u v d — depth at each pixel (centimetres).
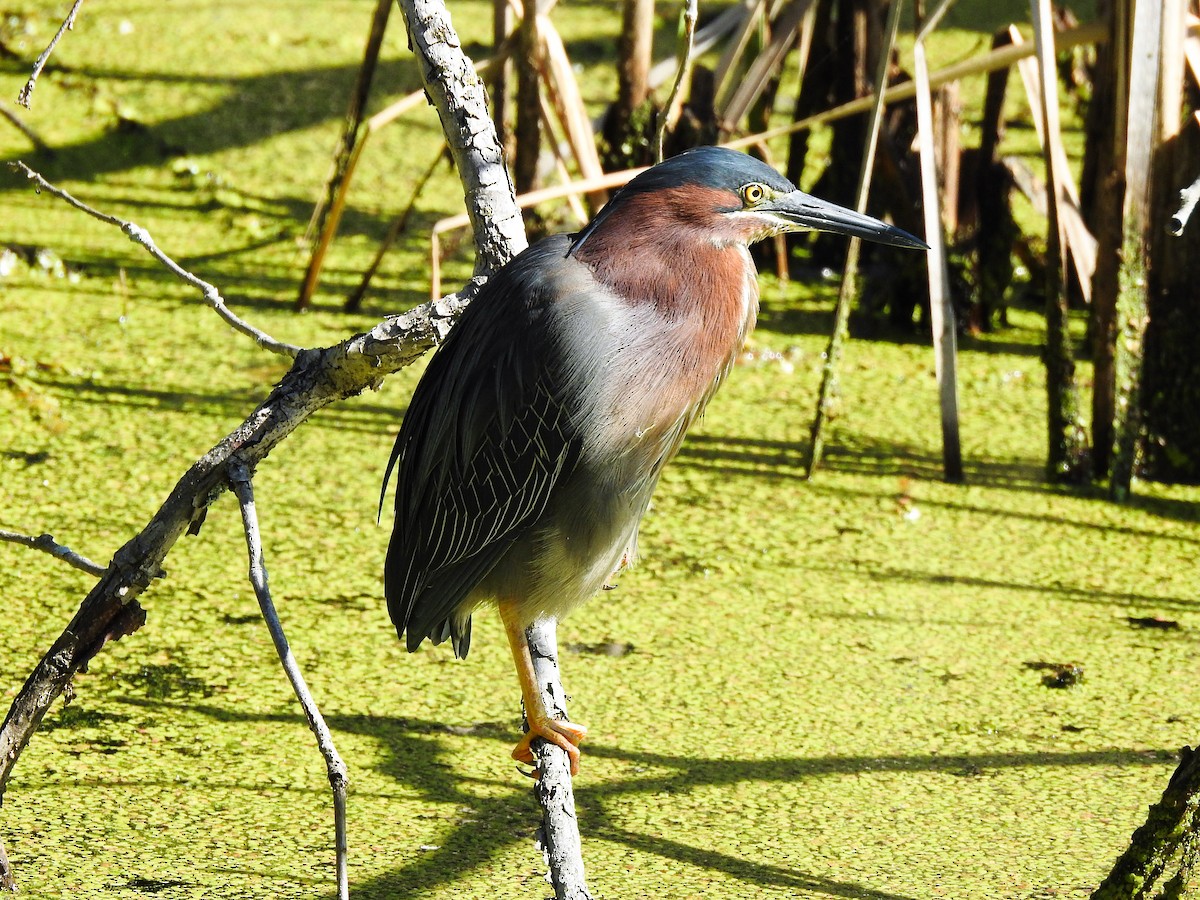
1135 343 1098
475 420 630
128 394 1176
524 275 621
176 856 713
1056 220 1094
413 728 840
